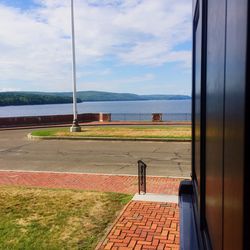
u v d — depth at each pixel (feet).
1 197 29.04
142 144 64.59
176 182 34.53
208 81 7.01
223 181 4.87
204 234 7.98
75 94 84.07
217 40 5.47
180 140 67.05
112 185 33.86
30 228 21.99
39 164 46.19
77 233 21.13
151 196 28.19
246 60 3.24
